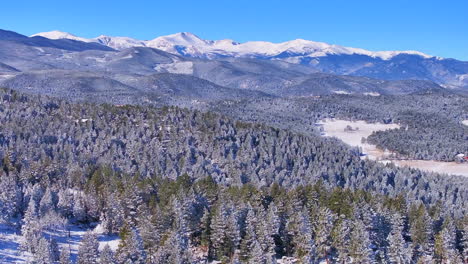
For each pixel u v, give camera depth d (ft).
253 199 408.05
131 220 392.06
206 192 427.33
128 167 525.34
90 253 308.40
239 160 604.08
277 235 377.71
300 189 430.61
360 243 336.70
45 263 306.14
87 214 427.74
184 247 320.70
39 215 381.60
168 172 531.50
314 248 339.77
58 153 554.05
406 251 341.00
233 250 346.54
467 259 365.20
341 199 406.82
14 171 477.77
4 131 613.11
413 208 408.05
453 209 467.93
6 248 341.62
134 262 302.66
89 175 491.31
